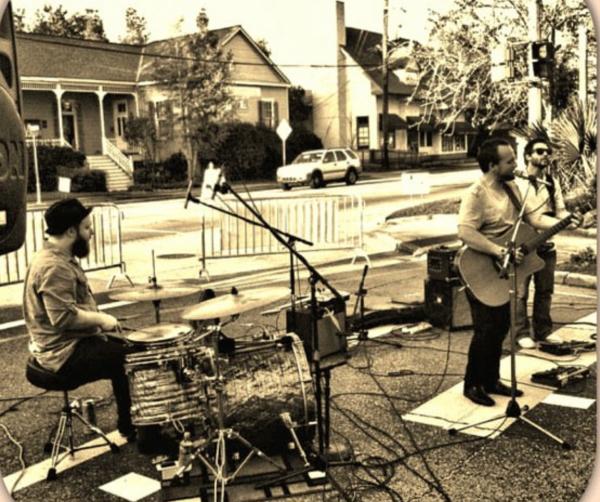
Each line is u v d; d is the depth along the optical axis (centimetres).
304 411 389
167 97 3036
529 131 1047
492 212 487
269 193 2419
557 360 589
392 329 700
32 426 489
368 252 1219
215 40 2978
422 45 1898
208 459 390
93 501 379
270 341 405
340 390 532
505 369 568
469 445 428
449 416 475
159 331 411
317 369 403
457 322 688
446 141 4584
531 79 1134
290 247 421
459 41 1833
